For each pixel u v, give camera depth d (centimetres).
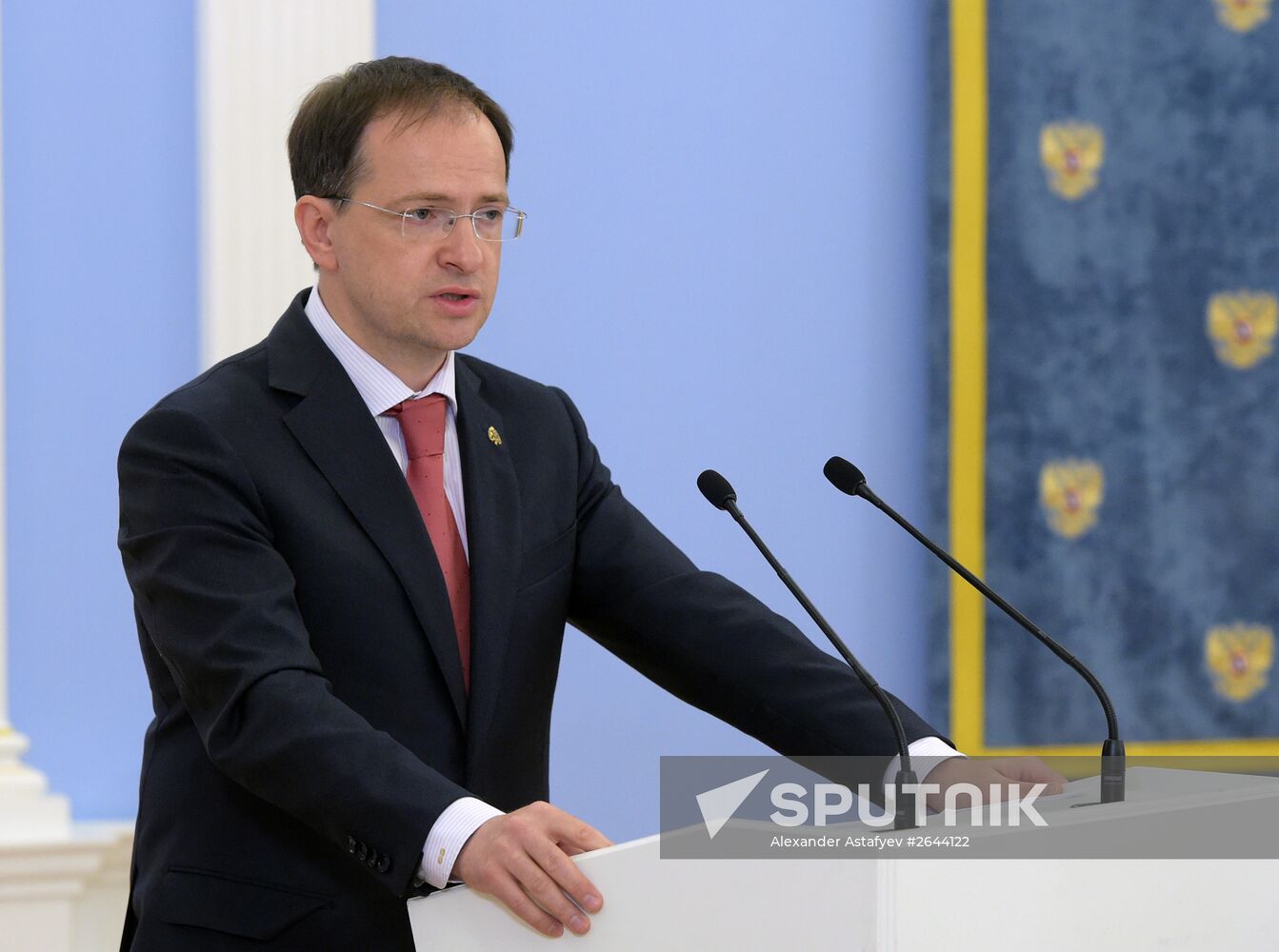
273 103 1241
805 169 1452
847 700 752
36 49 1205
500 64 1347
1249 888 545
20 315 1196
